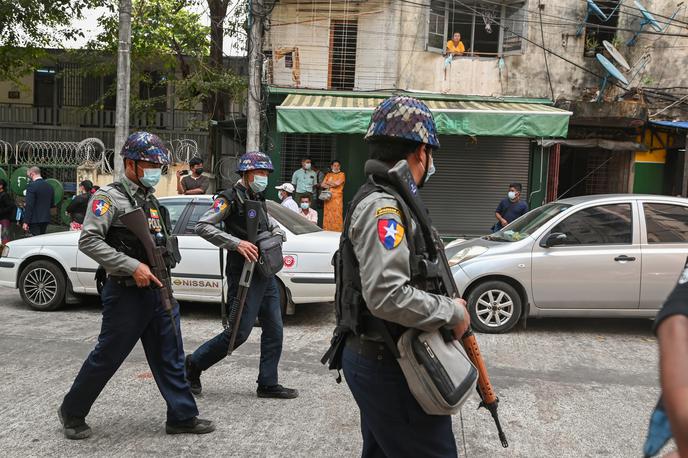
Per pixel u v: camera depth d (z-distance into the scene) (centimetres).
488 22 1300
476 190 1333
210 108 1666
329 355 235
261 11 1115
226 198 444
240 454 361
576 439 398
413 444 212
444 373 203
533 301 684
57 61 1842
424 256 210
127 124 1084
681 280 125
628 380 527
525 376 532
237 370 528
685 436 106
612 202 701
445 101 1316
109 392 462
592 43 1339
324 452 367
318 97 1280
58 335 636
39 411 420
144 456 355
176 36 1539
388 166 219
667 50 1337
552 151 1295
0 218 1195
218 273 711
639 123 1258
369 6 1326
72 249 747
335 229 1245
